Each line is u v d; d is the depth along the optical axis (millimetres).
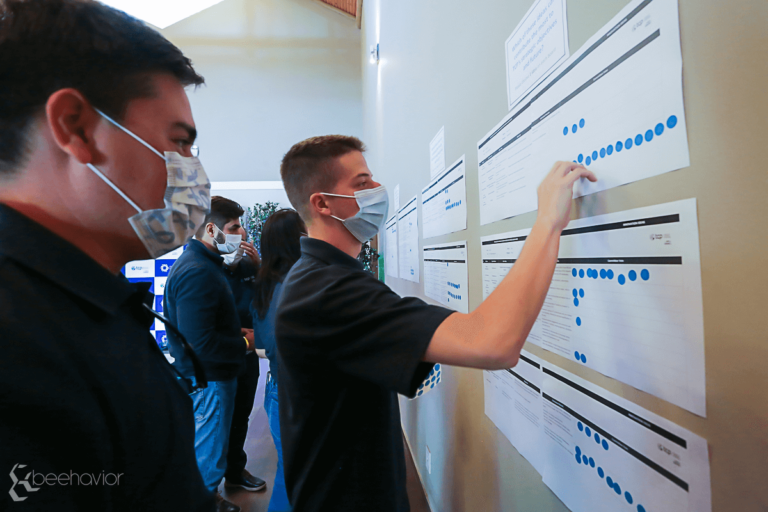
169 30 6055
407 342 539
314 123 6242
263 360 4859
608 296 530
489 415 983
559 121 628
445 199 1314
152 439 397
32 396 272
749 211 337
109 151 398
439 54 1362
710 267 377
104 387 346
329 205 980
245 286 2252
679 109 404
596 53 532
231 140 6141
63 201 385
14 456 256
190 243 1688
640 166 462
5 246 321
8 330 278
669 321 427
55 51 354
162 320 548
